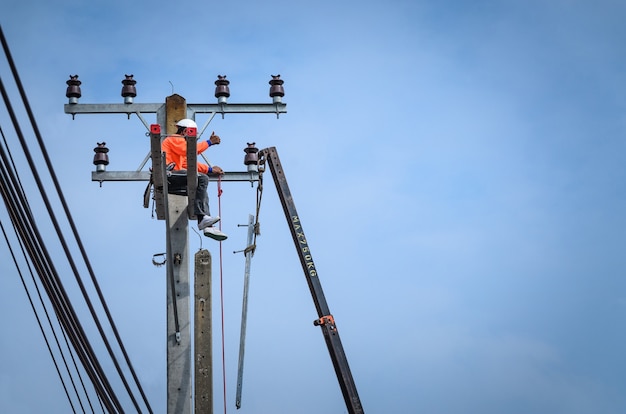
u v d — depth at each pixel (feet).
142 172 77.51
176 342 72.08
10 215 49.21
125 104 76.84
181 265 73.36
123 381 59.52
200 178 73.41
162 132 76.38
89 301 51.57
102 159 77.20
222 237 73.51
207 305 73.36
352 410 65.67
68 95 76.59
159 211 74.02
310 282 69.00
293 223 70.85
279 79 78.95
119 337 56.80
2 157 45.85
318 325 67.77
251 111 78.02
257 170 76.48
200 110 77.51
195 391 72.02
